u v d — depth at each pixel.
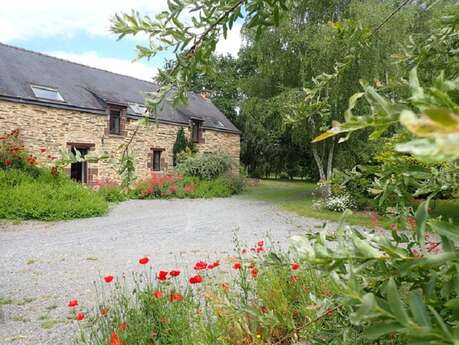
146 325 2.20
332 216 8.39
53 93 11.52
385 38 7.41
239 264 2.79
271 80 11.51
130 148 1.16
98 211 8.80
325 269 0.49
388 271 0.51
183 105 1.08
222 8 0.97
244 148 23.12
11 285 4.00
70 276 4.30
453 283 0.48
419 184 0.82
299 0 1.11
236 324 1.74
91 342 2.32
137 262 4.85
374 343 0.86
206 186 13.52
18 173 8.86
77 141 11.66
